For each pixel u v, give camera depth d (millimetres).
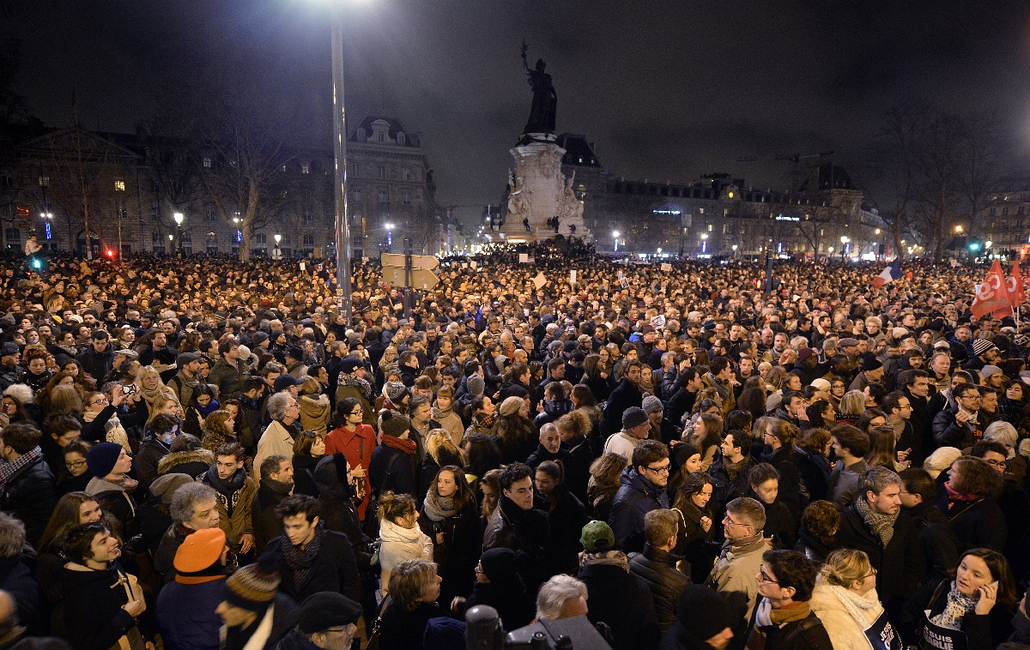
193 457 5031
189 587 3211
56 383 6828
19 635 2535
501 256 41438
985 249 70750
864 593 3469
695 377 7391
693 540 4574
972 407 6406
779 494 5020
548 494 4902
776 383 7855
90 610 3488
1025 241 102062
